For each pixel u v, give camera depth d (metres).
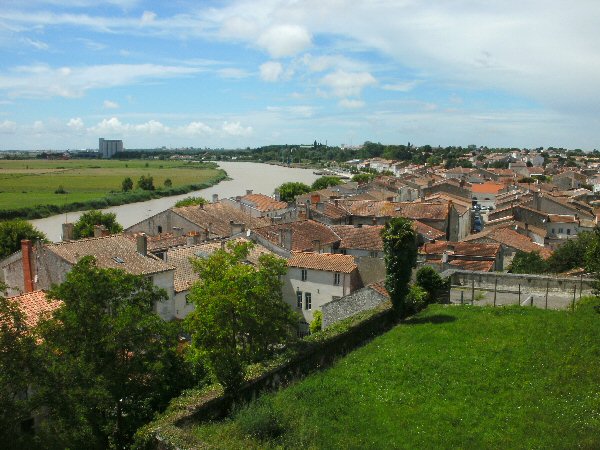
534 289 40.06
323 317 41.56
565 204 100.88
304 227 65.69
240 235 59.94
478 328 31.42
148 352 21.83
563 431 19.39
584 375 23.47
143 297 23.00
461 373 25.50
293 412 22.42
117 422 21.83
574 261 52.25
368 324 33.53
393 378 25.86
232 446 19.12
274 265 26.98
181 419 21.55
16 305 19.05
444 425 20.89
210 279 25.41
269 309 26.08
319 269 49.72
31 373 18.38
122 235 47.50
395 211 84.31
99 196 153.00
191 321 23.88
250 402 23.17
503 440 19.27
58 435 18.86
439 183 127.75
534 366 25.31
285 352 28.09
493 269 50.50
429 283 39.38
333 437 20.38
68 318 20.11
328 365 29.23
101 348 20.66
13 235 73.44
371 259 50.28
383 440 20.09
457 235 88.31
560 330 29.00
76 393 18.59
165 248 54.47
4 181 199.38
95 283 21.00
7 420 17.86
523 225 83.88
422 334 31.66
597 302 31.56
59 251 41.34
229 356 23.56
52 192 163.88
